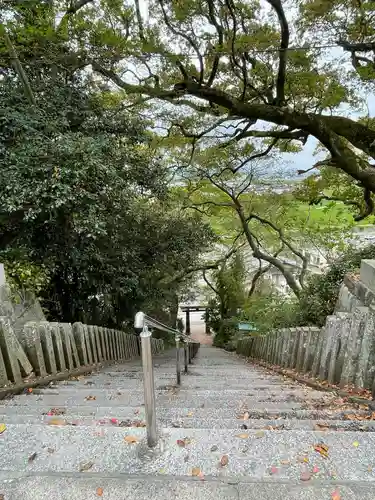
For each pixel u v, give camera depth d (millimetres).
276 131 9680
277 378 5605
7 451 1748
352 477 1529
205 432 1854
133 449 1728
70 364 5023
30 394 3551
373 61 7492
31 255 7156
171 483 1491
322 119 8164
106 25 7328
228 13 7355
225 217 16297
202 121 9922
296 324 8773
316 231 12859
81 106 7750
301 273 13391
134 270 10852
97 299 10219
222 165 12258
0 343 3520
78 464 1645
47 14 7012
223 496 1412
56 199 5773
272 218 15039
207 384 4777
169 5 7238
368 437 1812
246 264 20641
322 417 2641
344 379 3590
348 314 3980
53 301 9117
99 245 9070
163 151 11008
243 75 8062
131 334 10805
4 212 6066
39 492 1453
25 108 6422
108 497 1423
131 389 3895
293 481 1507
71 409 2859
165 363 9133
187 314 27656
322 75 7723
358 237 12156
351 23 6867
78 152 6004
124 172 8219
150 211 11523
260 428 2264
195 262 14992
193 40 7539
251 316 13883
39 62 6973
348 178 11211
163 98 8266
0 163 5988
